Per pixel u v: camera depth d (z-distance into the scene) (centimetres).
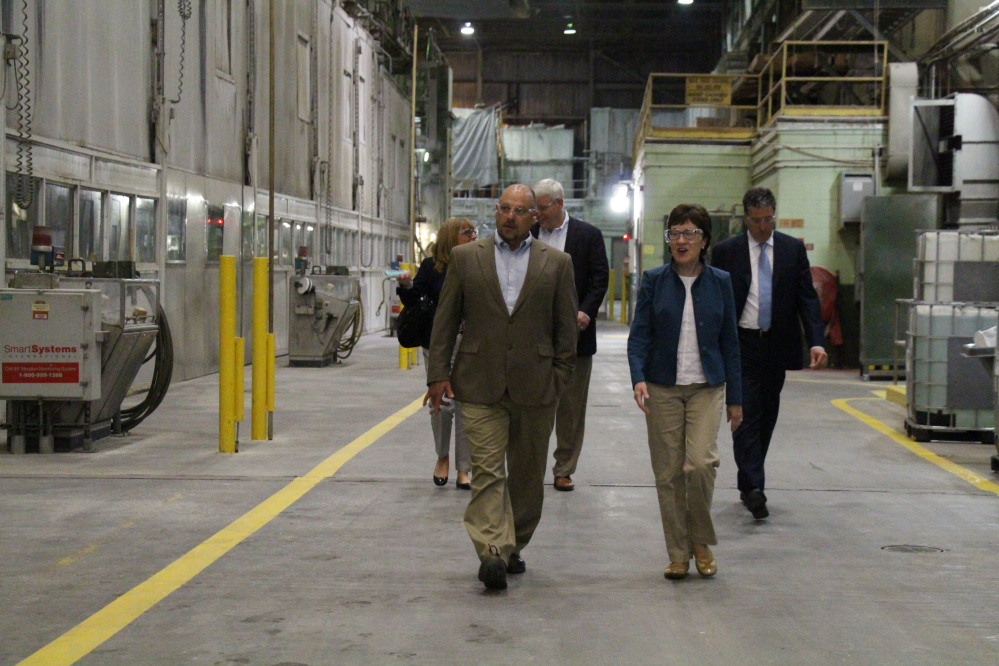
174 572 507
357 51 2488
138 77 1270
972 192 1775
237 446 868
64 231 1087
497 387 486
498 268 494
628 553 559
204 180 1490
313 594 474
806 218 1969
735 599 477
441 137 3819
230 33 1595
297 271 1709
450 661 390
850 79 1964
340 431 989
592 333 711
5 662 383
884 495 727
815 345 643
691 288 508
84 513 633
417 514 641
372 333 2725
